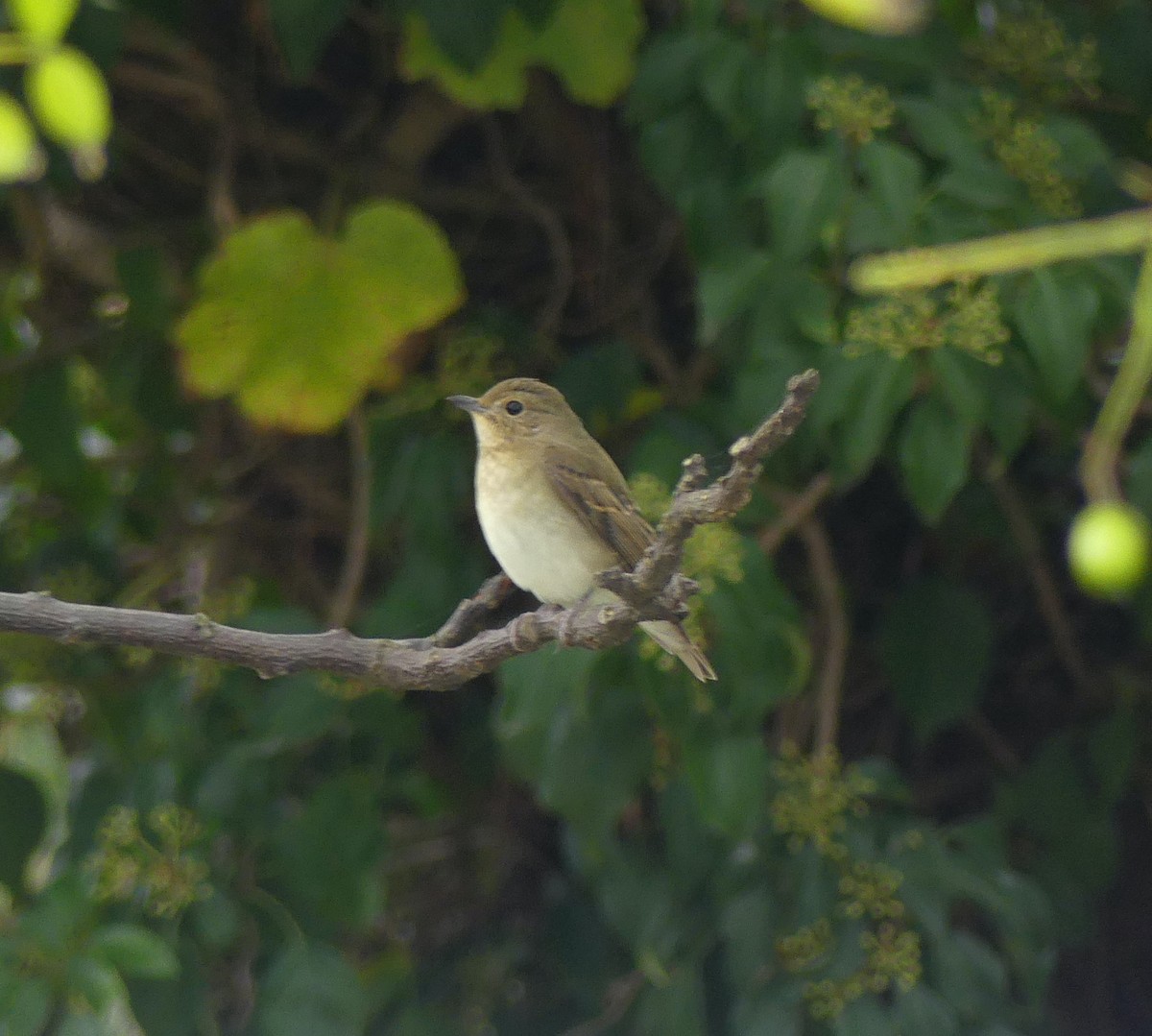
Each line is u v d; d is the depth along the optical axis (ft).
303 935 33.12
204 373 35.04
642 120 32.24
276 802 34.22
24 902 33.37
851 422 28.99
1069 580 39.75
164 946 30.07
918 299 28.43
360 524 36.83
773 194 29.12
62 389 37.52
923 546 39.42
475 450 36.11
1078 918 35.45
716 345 34.40
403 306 34.94
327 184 40.06
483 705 40.55
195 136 39.99
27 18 17.33
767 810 33.27
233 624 35.94
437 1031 36.68
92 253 39.42
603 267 39.24
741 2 32.50
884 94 29.58
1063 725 39.73
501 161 39.75
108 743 36.09
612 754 32.22
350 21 39.45
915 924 32.65
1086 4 34.94
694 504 18.02
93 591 37.52
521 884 40.42
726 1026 34.30
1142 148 35.24
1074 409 32.01
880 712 39.52
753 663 29.84
